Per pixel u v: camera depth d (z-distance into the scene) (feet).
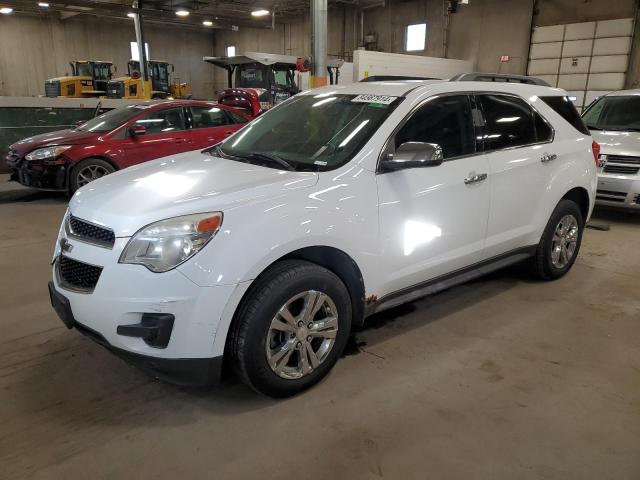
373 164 8.98
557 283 13.91
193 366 7.40
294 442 7.43
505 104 11.78
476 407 8.29
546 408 8.30
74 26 83.92
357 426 7.79
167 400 8.41
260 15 78.89
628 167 20.01
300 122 10.63
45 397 8.45
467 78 11.91
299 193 8.12
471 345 10.36
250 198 7.78
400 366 9.50
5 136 31.01
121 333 7.34
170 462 7.00
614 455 7.23
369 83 11.49
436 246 10.12
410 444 7.41
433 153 8.52
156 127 24.44
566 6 50.39
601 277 14.43
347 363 9.58
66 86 55.11
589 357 9.96
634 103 23.49
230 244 7.30
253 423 7.84
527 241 12.54
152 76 67.05
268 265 7.61
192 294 7.14
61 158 22.31
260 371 7.86
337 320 8.69
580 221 14.08
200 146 25.38
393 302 9.81
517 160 11.59
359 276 8.89
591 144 14.02
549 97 13.14
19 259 15.51
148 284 7.14
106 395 8.53
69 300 7.91
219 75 100.99
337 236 8.30
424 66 55.01
